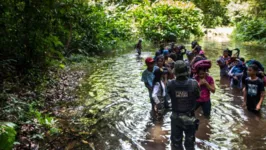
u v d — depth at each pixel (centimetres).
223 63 891
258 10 2802
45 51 816
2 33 724
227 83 814
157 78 560
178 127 409
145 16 2323
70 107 604
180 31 2336
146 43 1984
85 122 525
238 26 2486
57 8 809
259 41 1988
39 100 626
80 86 779
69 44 1275
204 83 536
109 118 546
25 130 464
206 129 492
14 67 754
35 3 729
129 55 1422
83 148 425
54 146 428
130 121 530
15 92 639
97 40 1518
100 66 1097
